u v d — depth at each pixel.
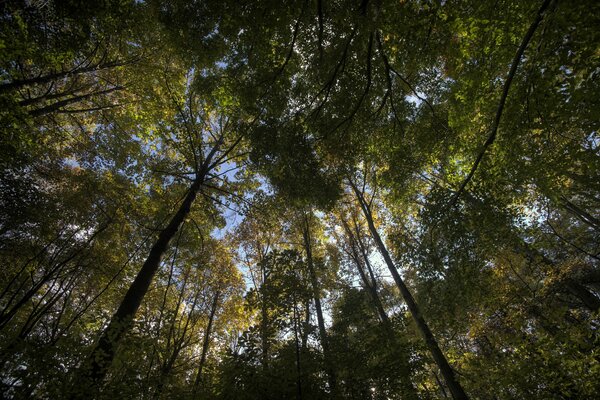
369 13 5.35
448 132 8.09
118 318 5.62
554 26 3.68
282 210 11.74
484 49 5.50
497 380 6.43
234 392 5.36
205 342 12.44
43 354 4.32
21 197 9.42
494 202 6.70
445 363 8.26
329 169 9.67
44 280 9.79
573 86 4.04
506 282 11.04
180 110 11.43
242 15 6.21
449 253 7.33
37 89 10.52
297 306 6.47
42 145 10.34
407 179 10.47
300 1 5.70
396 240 8.66
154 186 13.04
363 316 8.66
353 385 6.31
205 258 13.59
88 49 9.45
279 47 7.27
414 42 6.11
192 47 7.33
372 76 7.59
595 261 12.49
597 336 5.66
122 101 12.83
